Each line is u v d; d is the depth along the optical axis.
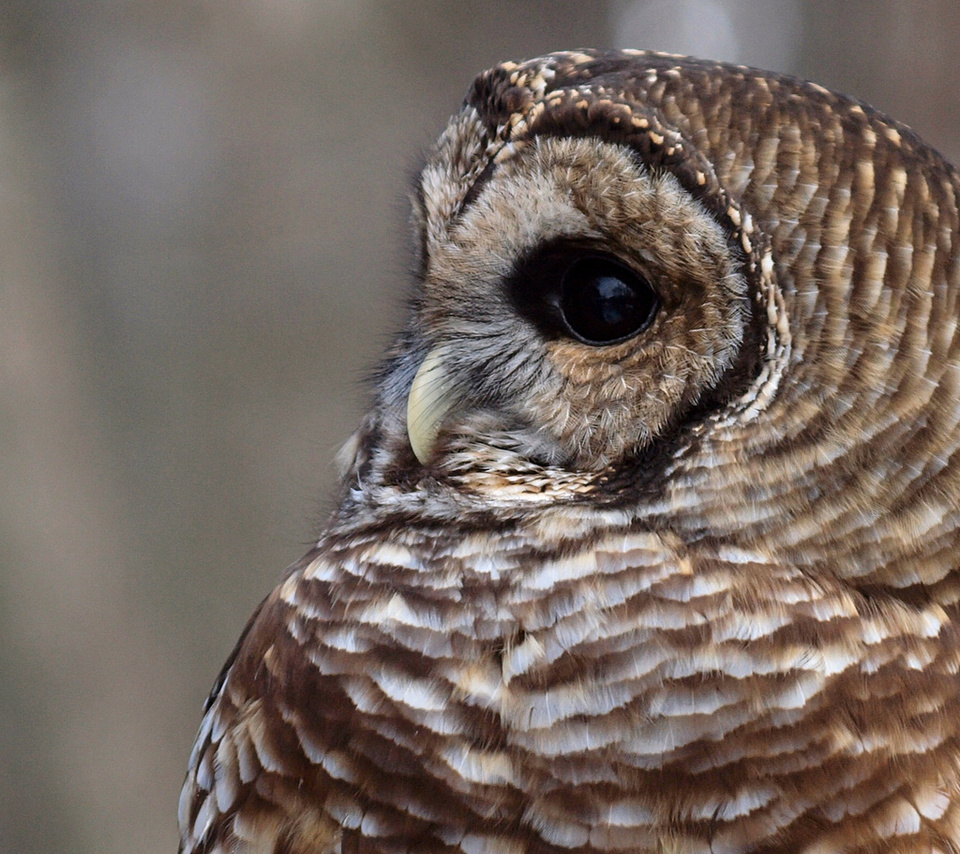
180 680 4.02
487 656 2.98
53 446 3.82
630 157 2.99
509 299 3.01
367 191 4.44
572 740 2.97
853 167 2.98
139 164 4.25
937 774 2.96
